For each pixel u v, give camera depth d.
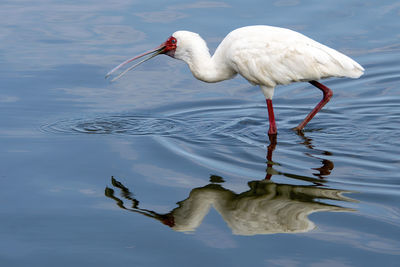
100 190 10.24
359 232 8.67
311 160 11.76
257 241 8.48
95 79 16.50
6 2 22.50
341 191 10.19
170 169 11.17
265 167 11.32
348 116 14.88
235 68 13.77
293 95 16.62
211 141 12.89
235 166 11.37
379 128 13.90
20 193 10.09
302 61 13.16
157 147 12.35
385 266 7.76
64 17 20.67
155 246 8.38
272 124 13.60
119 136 13.02
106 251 8.23
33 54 17.89
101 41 18.56
